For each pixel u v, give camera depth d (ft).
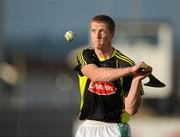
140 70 46.16
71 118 178.19
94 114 49.88
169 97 193.16
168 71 199.00
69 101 244.83
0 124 169.68
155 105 189.57
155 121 124.67
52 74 351.25
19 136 164.25
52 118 178.09
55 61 357.82
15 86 220.43
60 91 275.80
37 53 353.92
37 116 179.52
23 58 231.09
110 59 49.37
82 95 50.03
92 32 48.49
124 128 49.98
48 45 355.97
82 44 286.05
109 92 49.34
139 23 203.51
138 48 201.57
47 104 237.04
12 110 201.16
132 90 48.08
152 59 200.54
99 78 46.55
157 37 202.59
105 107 49.60
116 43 202.49
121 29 202.49
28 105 226.79
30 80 334.44
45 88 302.66
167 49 201.67
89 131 49.96
